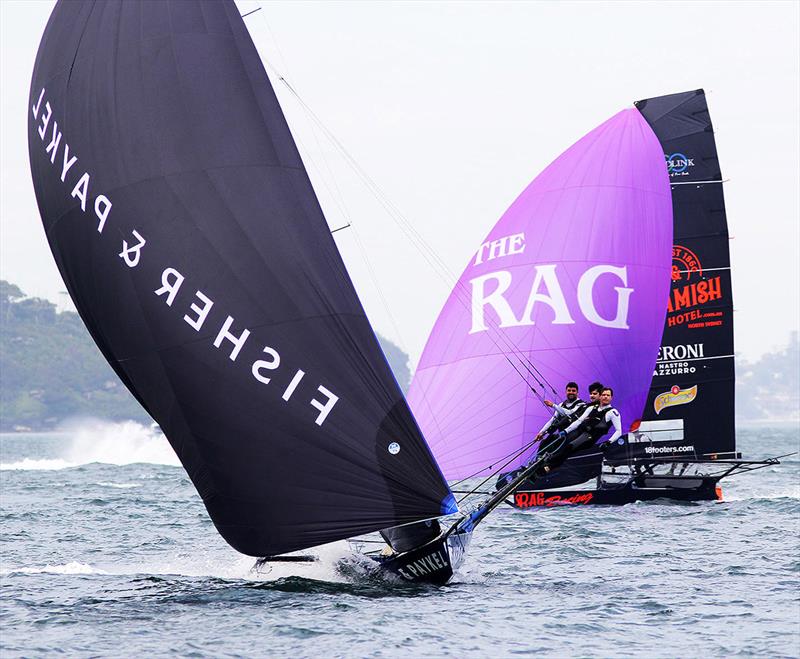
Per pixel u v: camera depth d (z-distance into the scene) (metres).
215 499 59.22
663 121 117.69
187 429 59.12
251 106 59.81
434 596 59.09
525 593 60.31
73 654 47.97
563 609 56.34
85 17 61.69
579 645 49.72
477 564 69.75
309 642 49.69
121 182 59.31
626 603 57.88
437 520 61.31
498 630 52.00
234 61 60.28
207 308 57.88
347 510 57.31
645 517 95.00
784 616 54.88
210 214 58.38
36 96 63.28
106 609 55.88
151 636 50.69
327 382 57.50
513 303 103.00
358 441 57.34
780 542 79.31
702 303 115.88
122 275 59.50
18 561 73.75
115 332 60.38
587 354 101.88
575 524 89.62
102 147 59.88
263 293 57.75
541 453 66.25
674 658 47.84
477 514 63.25
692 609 56.50
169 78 59.75
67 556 76.38
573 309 102.44
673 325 116.06
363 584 62.00
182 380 58.62
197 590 60.44
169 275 58.38
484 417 100.75
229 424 58.00
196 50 60.09
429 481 57.59
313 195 59.97
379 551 64.25
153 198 58.81
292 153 60.06
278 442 57.59
